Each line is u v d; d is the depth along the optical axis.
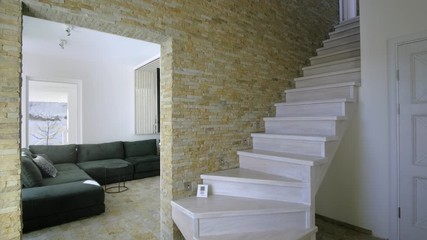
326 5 4.36
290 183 2.19
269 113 3.24
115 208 3.52
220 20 2.70
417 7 2.35
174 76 2.31
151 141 6.11
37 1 1.67
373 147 2.65
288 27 3.58
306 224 2.14
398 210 2.47
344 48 3.68
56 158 4.84
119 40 4.13
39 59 4.97
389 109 2.54
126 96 6.13
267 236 1.99
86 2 1.86
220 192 2.46
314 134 2.65
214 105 2.62
